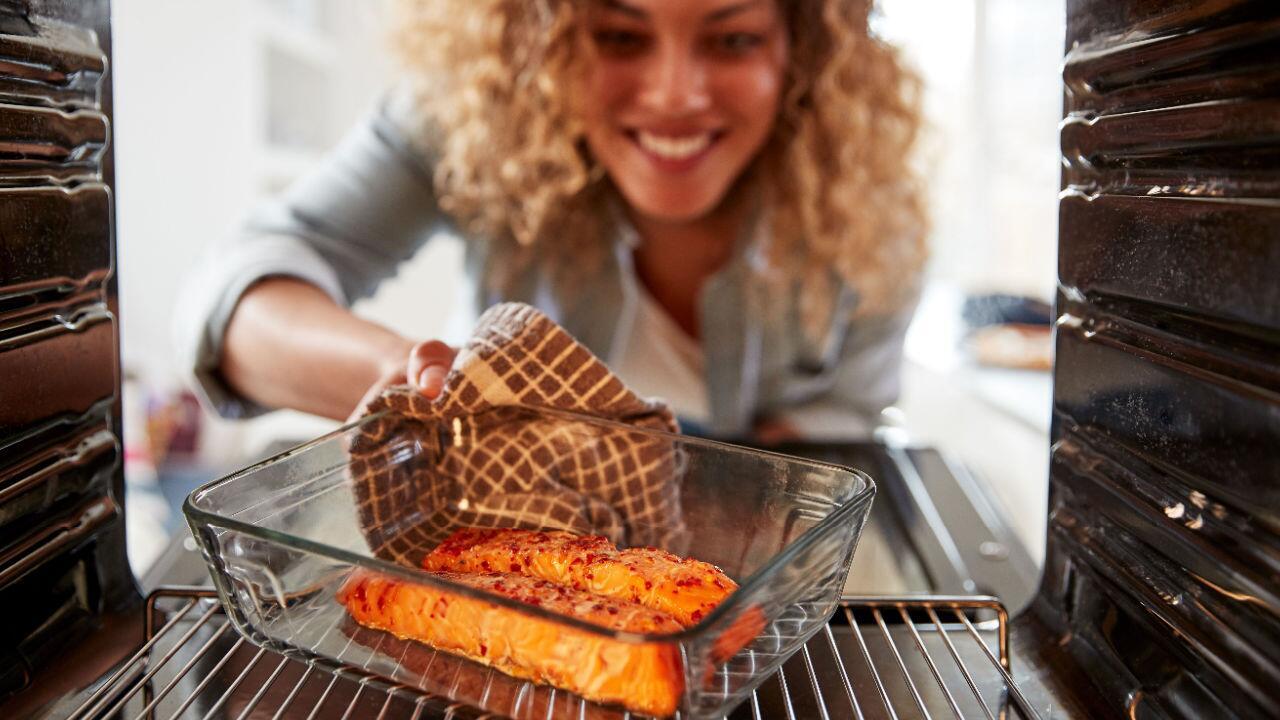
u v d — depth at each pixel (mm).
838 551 492
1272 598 383
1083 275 524
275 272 1101
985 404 1894
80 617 564
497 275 1433
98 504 583
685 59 1124
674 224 1411
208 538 488
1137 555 486
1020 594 812
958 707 504
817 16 1263
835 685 521
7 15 481
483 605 449
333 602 489
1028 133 2502
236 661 531
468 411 618
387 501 609
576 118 1239
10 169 496
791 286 1464
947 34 2652
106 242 581
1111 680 505
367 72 2943
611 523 614
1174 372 444
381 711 485
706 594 497
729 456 584
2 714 494
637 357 1486
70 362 553
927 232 1516
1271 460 379
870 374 1603
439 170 1325
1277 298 367
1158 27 438
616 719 433
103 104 575
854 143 1346
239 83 2238
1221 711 426
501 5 1218
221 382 1132
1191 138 418
